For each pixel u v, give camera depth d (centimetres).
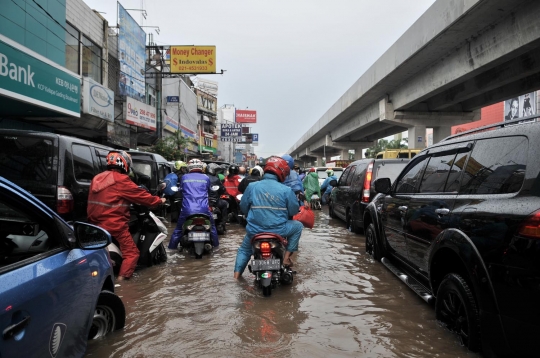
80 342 259
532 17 1321
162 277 538
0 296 174
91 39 1636
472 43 1644
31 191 496
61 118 1327
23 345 187
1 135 511
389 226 539
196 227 657
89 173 571
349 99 3120
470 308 302
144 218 595
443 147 427
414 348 323
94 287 289
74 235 273
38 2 1204
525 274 243
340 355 314
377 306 424
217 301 441
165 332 357
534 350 241
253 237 474
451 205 350
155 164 1059
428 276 392
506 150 309
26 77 981
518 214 256
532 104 4038
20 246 264
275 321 383
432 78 2012
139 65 2092
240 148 8694
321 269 578
